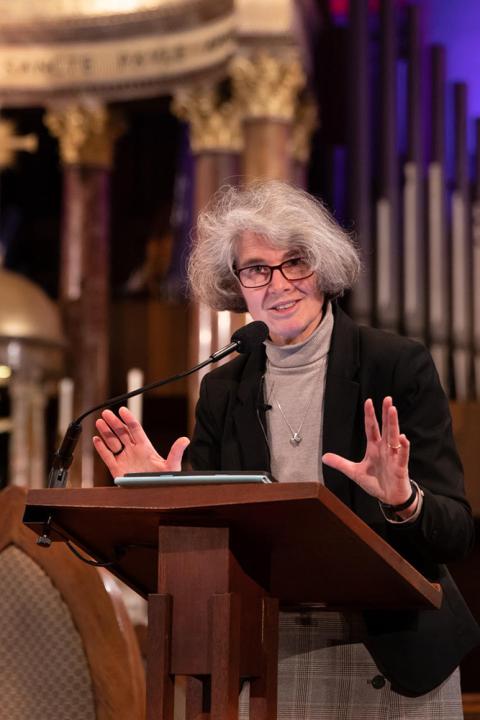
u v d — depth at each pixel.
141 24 24.08
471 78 25.58
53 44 25.08
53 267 27.86
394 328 23.61
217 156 23.59
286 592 6.55
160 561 5.43
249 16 21.89
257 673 5.52
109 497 5.28
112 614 7.15
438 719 6.76
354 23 23.89
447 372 24.09
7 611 7.24
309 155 24.95
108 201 25.45
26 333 21.52
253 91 22.20
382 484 5.84
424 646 6.75
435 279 24.02
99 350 25.00
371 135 23.92
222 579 5.30
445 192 24.45
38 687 7.18
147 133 27.55
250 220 7.26
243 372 7.60
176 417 26.59
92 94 24.91
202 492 5.06
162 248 27.16
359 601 6.61
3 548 7.27
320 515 5.01
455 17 25.67
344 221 24.14
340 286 7.43
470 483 22.75
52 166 27.98
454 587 7.07
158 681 5.26
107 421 6.58
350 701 6.89
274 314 7.29
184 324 26.69
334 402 7.07
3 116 26.84
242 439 7.32
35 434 22.09
